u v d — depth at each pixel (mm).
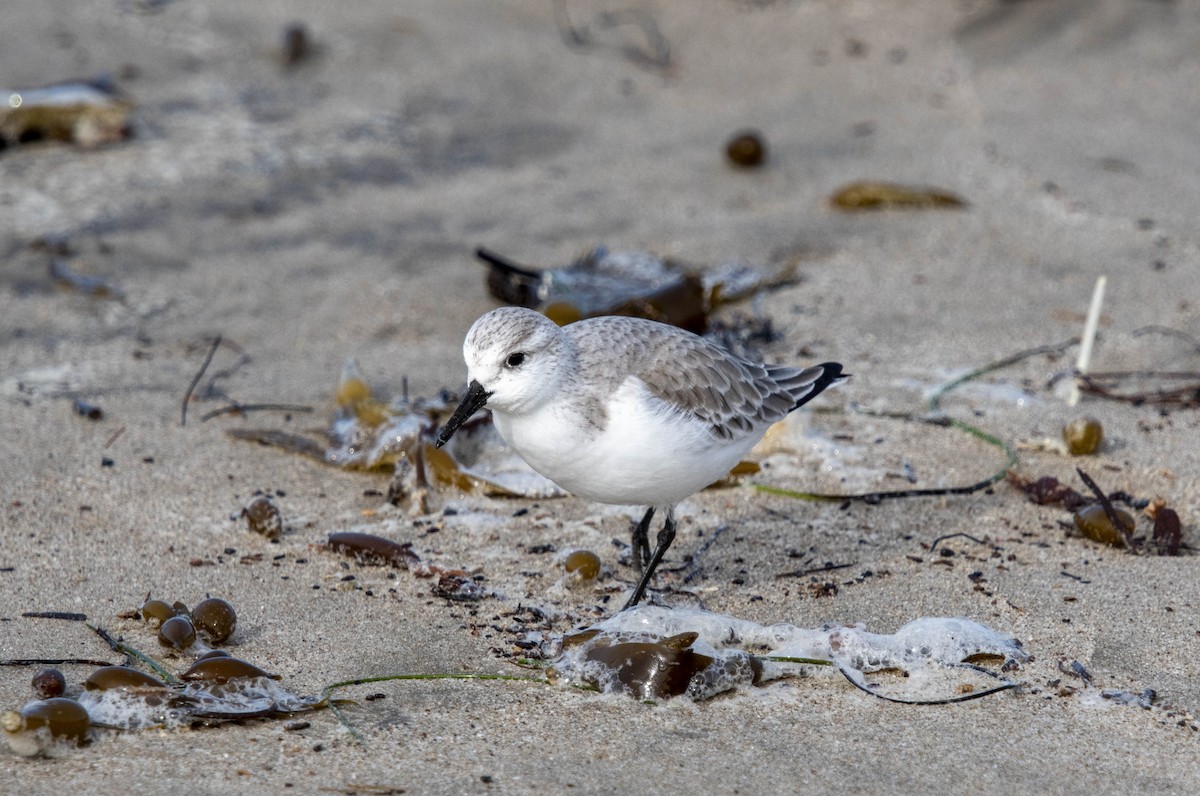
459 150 16797
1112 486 10164
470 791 6445
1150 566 9055
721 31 20359
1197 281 13703
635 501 8266
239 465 10328
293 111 17422
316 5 20203
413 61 18984
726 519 9719
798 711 7359
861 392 11625
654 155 16844
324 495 9945
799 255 14398
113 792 6328
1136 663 7891
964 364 12188
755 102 18391
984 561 9078
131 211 14719
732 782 6629
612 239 14555
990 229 14953
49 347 12188
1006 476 10234
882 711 7375
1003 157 16656
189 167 15766
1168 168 16312
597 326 8156
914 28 20391
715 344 8492
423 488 9797
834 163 16609
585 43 19922
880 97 18484
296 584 8656
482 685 7520
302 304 13164
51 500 9641
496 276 13086
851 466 10453
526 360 7605
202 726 6969
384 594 8562
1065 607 8500
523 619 8328
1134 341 12602
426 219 15039
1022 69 19297
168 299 13141
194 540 9195
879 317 13086
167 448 10516
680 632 7848
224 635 7863
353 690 7426
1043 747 7051
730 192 15883
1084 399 11641
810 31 20344
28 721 6574
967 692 7570
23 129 15938
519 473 10266
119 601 8359
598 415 7734
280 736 6902
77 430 10734
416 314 13000
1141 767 6891
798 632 8016
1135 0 20500
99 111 16094
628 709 7312
